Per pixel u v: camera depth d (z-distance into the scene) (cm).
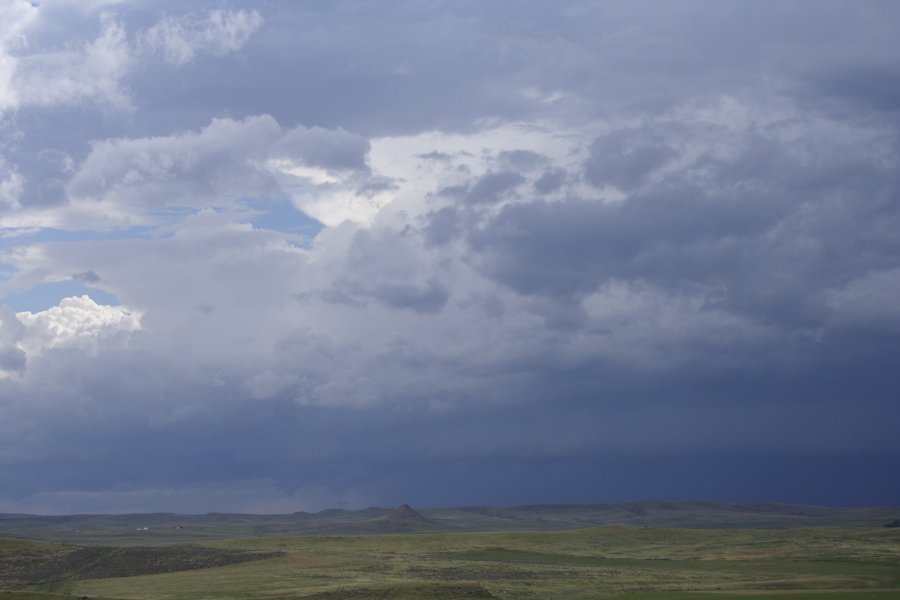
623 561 16275
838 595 10338
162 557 15862
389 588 11162
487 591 11019
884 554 15962
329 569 14412
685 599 10175
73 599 9769
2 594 9838
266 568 14625
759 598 10081
